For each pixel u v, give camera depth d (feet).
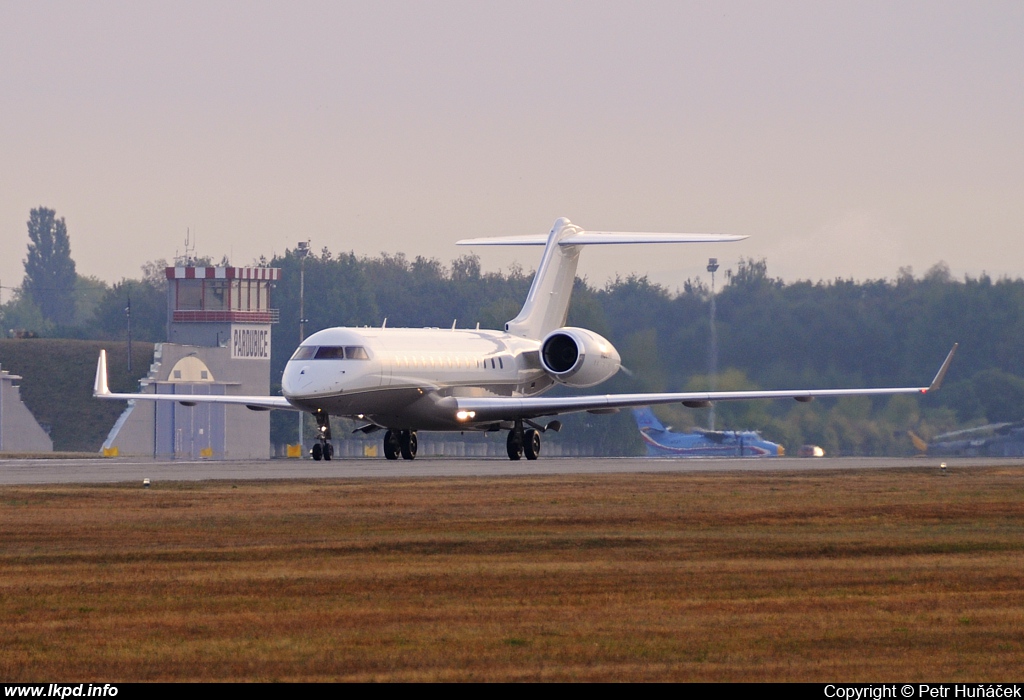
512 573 217.36
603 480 402.72
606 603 193.88
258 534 262.06
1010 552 243.19
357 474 434.30
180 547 244.22
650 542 253.44
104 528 270.46
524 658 161.68
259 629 176.24
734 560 232.12
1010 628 178.91
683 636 173.37
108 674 154.61
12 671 156.15
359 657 161.89
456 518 290.15
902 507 316.40
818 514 301.63
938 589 205.98
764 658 162.40
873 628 178.60
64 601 193.57
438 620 181.98
